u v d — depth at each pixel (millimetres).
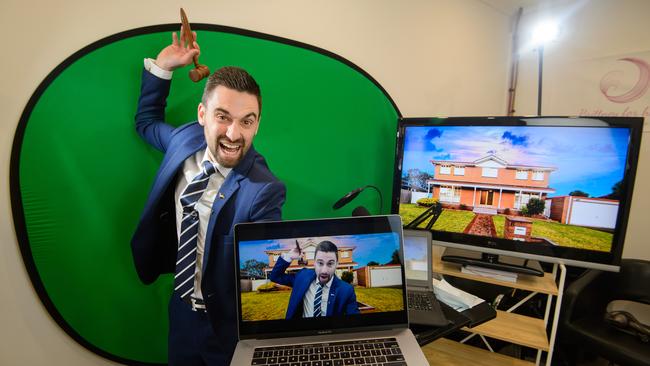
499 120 1273
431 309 1019
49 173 889
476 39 1928
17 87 836
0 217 863
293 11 1208
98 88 909
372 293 853
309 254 842
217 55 1060
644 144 1733
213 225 943
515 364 1256
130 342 1050
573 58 1937
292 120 1241
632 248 1826
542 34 1773
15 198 861
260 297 816
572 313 1420
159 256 1020
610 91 1819
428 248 1181
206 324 979
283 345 807
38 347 948
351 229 863
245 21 1111
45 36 848
